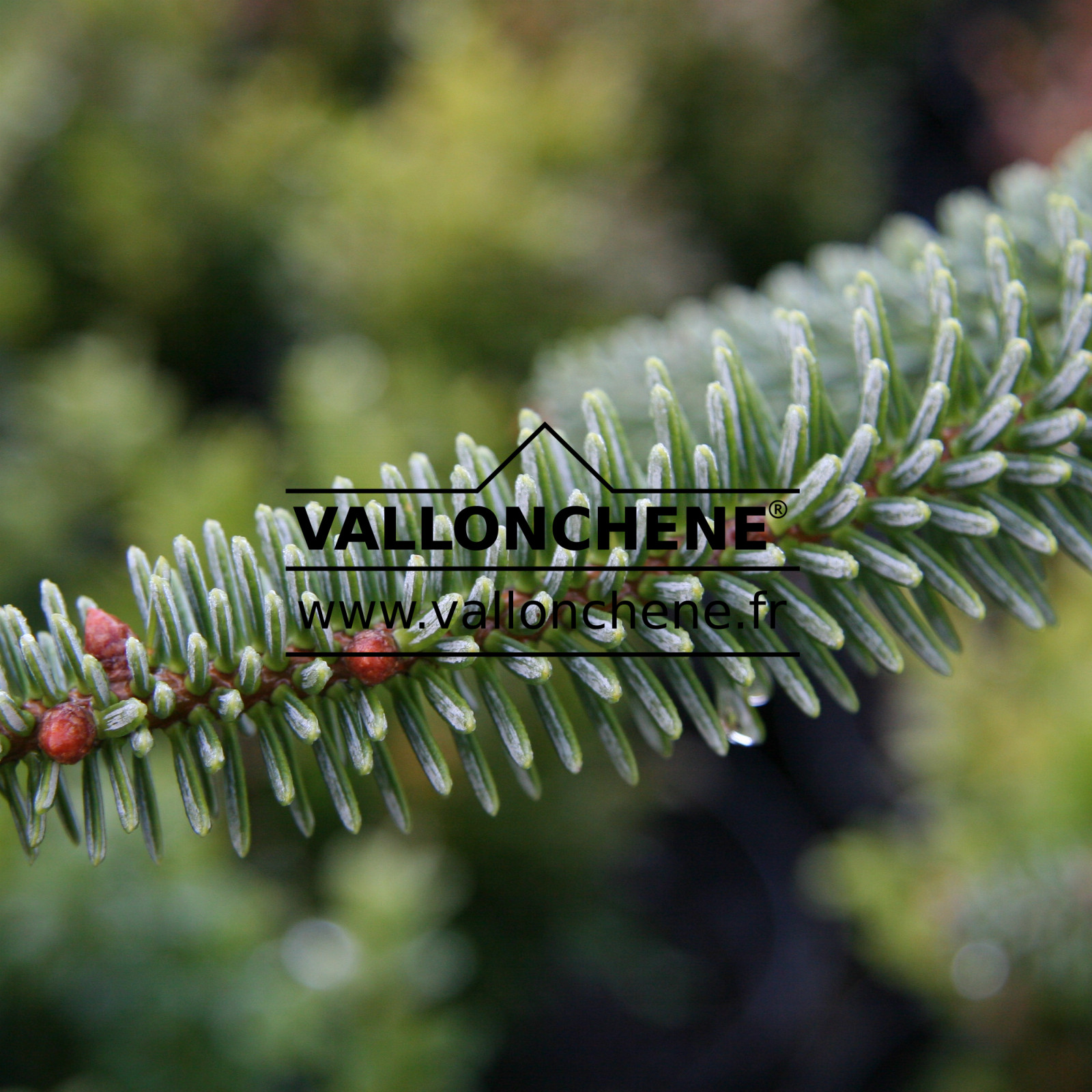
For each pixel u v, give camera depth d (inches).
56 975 18.3
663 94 38.9
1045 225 11.1
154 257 32.2
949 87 51.4
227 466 24.4
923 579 9.5
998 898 18.4
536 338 29.7
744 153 39.9
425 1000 22.2
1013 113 37.5
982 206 11.3
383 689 9.1
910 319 11.0
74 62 33.4
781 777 40.2
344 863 26.1
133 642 8.7
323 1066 20.8
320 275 30.5
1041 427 9.5
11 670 8.9
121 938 18.7
